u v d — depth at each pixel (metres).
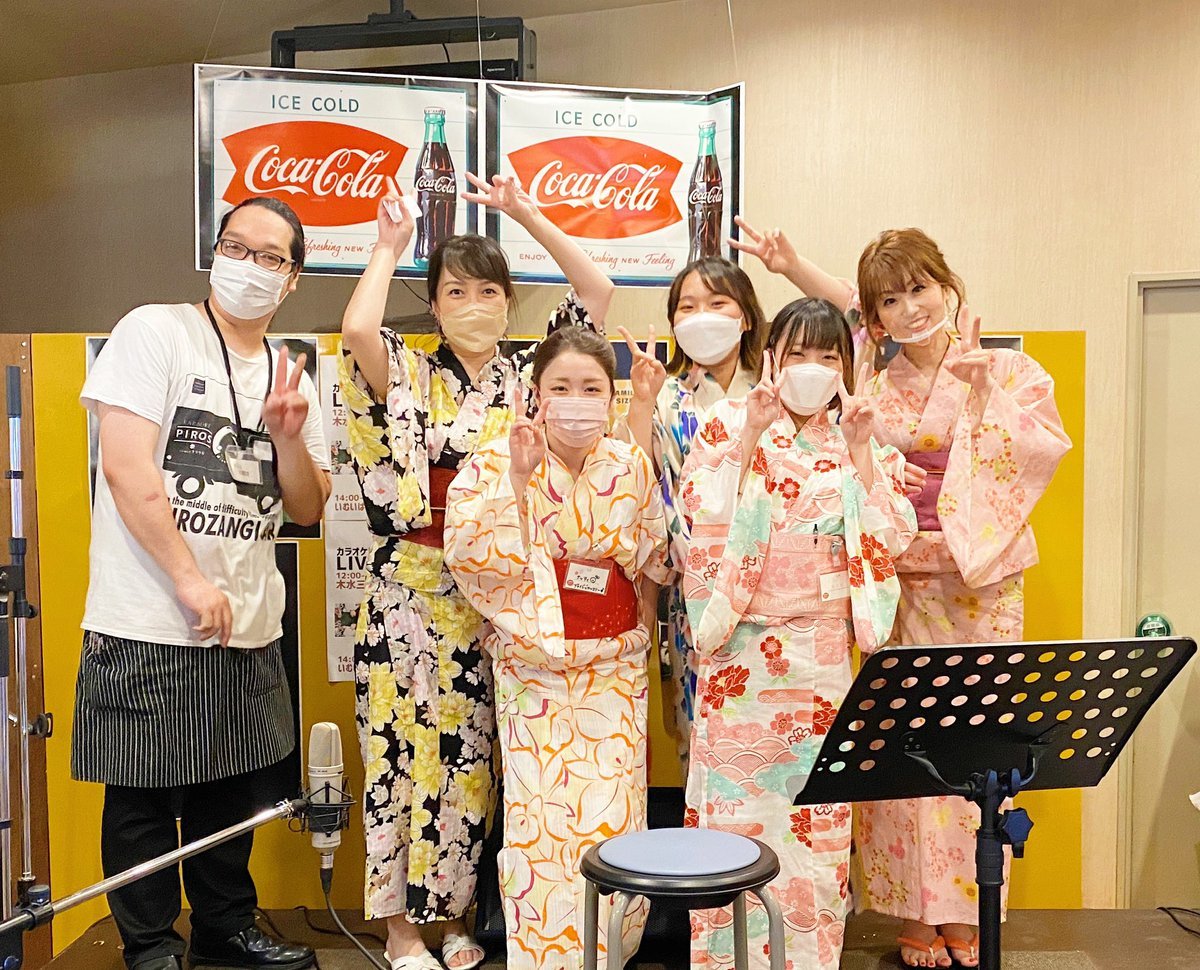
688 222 3.32
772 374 2.49
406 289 4.27
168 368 2.54
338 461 3.30
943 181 3.80
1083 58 3.66
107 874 2.60
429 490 2.67
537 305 4.22
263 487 2.70
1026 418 2.68
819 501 2.50
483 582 2.53
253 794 2.78
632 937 2.58
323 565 3.31
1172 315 3.62
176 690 2.53
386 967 2.76
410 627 2.67
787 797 2.48
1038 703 2.05
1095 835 3.62
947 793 2.09
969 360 2.64
